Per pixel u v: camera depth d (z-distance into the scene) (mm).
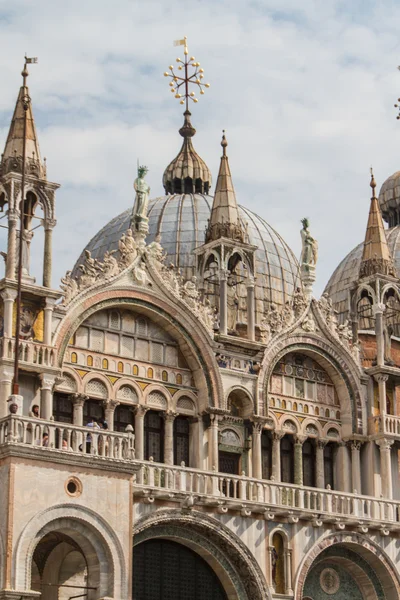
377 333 73875
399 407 73875
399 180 109375
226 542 61438
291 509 63469
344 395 72812
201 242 86000
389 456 71625
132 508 55875
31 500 51906
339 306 103875
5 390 58500
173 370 66438
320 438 71562
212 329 67500
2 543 51062
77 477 53594
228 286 75812
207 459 65875
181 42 85188
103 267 64062
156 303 65812
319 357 72375
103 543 53812
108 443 55156
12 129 62125
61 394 62344
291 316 71125
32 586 57781
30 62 63312
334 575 67812
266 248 88500
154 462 60281
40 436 53125
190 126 94875
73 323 62156
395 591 67375
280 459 69938
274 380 70625
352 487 71562
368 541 67062
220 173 71812
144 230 66125
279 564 63312
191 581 61875
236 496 63906
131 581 54281
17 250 60562
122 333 65062
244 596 62344
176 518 59562
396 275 76000
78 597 56688
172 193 92688
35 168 61656
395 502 68500
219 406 66500
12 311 59594
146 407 64875
